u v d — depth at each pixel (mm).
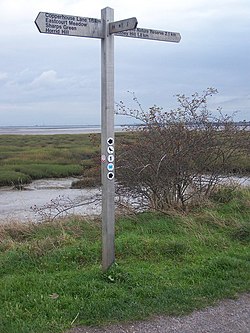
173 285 3752
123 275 3828
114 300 3393
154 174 6410
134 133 6605
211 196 7094
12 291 3646
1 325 3014
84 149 28047
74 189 14531
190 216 6059
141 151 6398
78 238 5422
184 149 6484
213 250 4809
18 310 3248
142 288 3631
